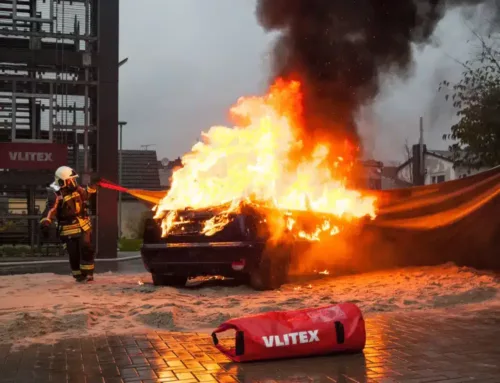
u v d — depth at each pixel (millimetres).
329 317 4812
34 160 16297
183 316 6242
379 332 5594
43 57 16453
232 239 8039
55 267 14297
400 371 4312
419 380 4086
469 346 5031
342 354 4820
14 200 18266
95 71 17156
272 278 8367
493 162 12828
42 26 17266
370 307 6742
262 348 4555
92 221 16703
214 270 8133
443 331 5617
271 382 4086
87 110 16906
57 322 5828
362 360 4629
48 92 17250
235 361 4574
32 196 17047
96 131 17031
